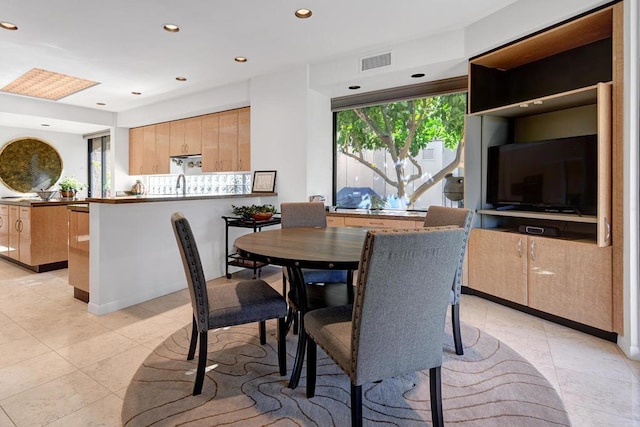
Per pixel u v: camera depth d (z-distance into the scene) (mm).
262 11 2916
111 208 2988
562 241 2641
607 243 2355
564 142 2764
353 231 2641
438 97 3953
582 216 2627
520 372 2039
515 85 3430
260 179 4559
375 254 1219
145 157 6352
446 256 1353
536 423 1604
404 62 3523
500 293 3117
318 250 1897
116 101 5656
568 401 1771
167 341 2430
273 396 1801
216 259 4105
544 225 3246
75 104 5859
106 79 4605
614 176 2305
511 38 2879
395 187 4305
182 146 5773
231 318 1815
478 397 1802
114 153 6469
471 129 3316
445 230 1325
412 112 4145
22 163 6836
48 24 3115
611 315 2371
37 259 4250
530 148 3002
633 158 2182
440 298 1402
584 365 2119
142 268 3260
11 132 6703
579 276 2539
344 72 3910
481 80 3324
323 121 4496
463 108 3785
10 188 6723
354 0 2756
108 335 2527
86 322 2762
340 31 3283
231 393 1822
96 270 2930
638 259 2191
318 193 4434
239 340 2461
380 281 1257
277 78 4391
